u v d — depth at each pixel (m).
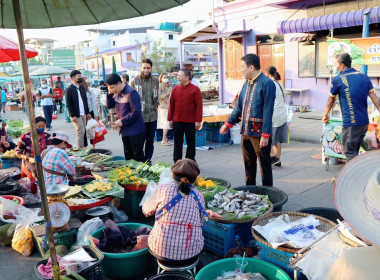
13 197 4.97
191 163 2.98
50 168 4.45
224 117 8.44
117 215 4.62
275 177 6.11
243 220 3.49
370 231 1.53
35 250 3.99
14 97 29.69
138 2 2.12
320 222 3.31
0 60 5.61
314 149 7.98
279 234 3.05
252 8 14.30
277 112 6.34
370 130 5.74
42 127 5.52
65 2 2.21
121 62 46.47
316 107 13.19
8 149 7.51
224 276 2.96
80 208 4.16
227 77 16.11
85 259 3.09
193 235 2.90
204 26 15.43
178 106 6.09
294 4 12.99
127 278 3.35
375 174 1.57
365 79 4.96
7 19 2.34
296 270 2.64
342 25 10.62
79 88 7.71
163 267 2.92
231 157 7.68
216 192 4.27
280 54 13.96
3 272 3.60
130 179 4.69
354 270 1.82
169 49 48.62
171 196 2.92
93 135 7.48
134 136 5.77
